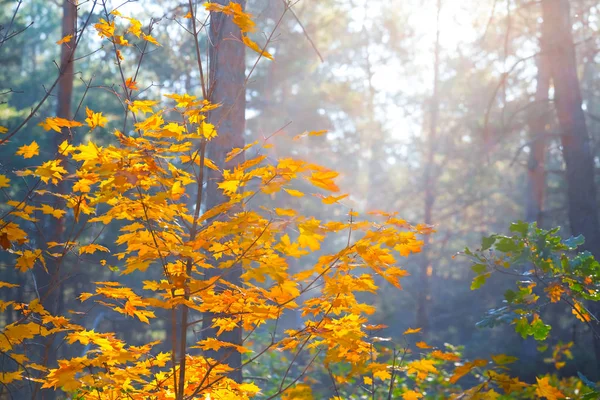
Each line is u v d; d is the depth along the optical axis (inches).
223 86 219.9
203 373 127.1
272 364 355.9
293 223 103.8
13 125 512.7
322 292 120.9
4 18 694.5
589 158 484.7
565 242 185.3
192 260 119.3
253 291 118.0
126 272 109.0
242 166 107.7
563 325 763.4
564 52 499.2
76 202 123.8
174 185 115.7
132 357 113.9
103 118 121.7
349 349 127.1
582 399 154.5
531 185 738.8
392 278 112.6
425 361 133.8
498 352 719.1
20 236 123.5
